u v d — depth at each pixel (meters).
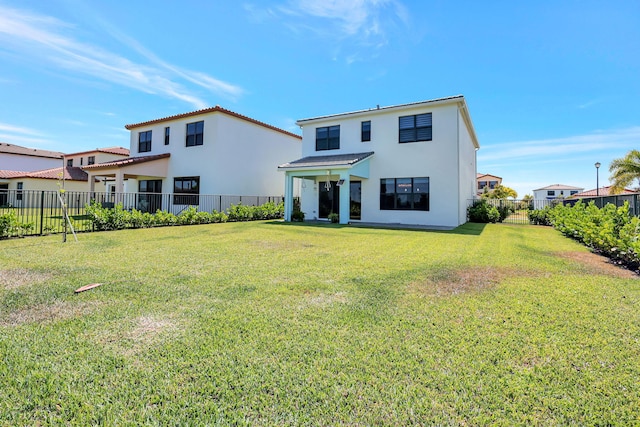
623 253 6.46
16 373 2.46
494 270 5.93
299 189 24.58
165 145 21.53
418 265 6.29
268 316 3.63
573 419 2.02
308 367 2.59
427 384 2.38
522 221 18.98
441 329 3.32
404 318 3.61
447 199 15.09
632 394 2.25
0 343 2.94
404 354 2.80
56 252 7.38
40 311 3.71
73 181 28.91
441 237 10.77
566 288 4.80
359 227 14.16
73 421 1.98
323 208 18.59
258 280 5.11
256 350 2.85
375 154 16.84
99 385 2.34
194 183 20.08
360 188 17.25
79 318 3.52
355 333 3.21
